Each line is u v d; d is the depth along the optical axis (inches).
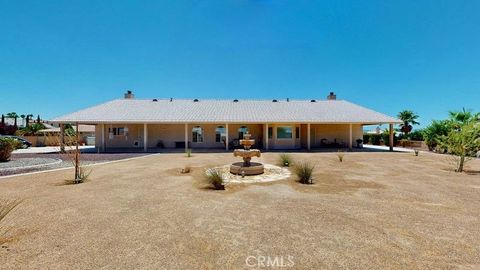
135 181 330.0
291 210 210.2
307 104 1063.0
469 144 418.3
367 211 207.8
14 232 164.2
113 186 300.5
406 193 268.5
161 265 124.7
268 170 422.6
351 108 1000.9
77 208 214.1
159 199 243.8
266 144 872.9
